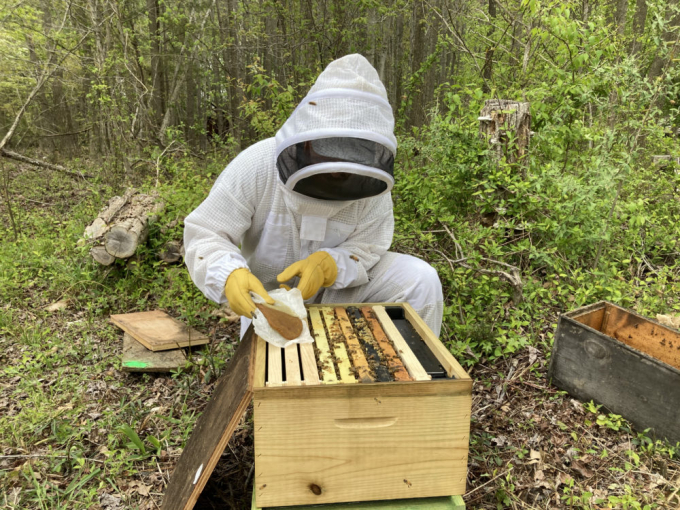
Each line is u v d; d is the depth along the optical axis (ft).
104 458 7.00
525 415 7.75
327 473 4.86
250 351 5.56
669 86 11.52
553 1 14.43
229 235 7.20
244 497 6.26
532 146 12.51
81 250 13.82
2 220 20.85
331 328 6.28
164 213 15.23
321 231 7.24
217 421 5.11
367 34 30.25
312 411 4.65
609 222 11.25
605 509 5.95
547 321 10.25
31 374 9.05
